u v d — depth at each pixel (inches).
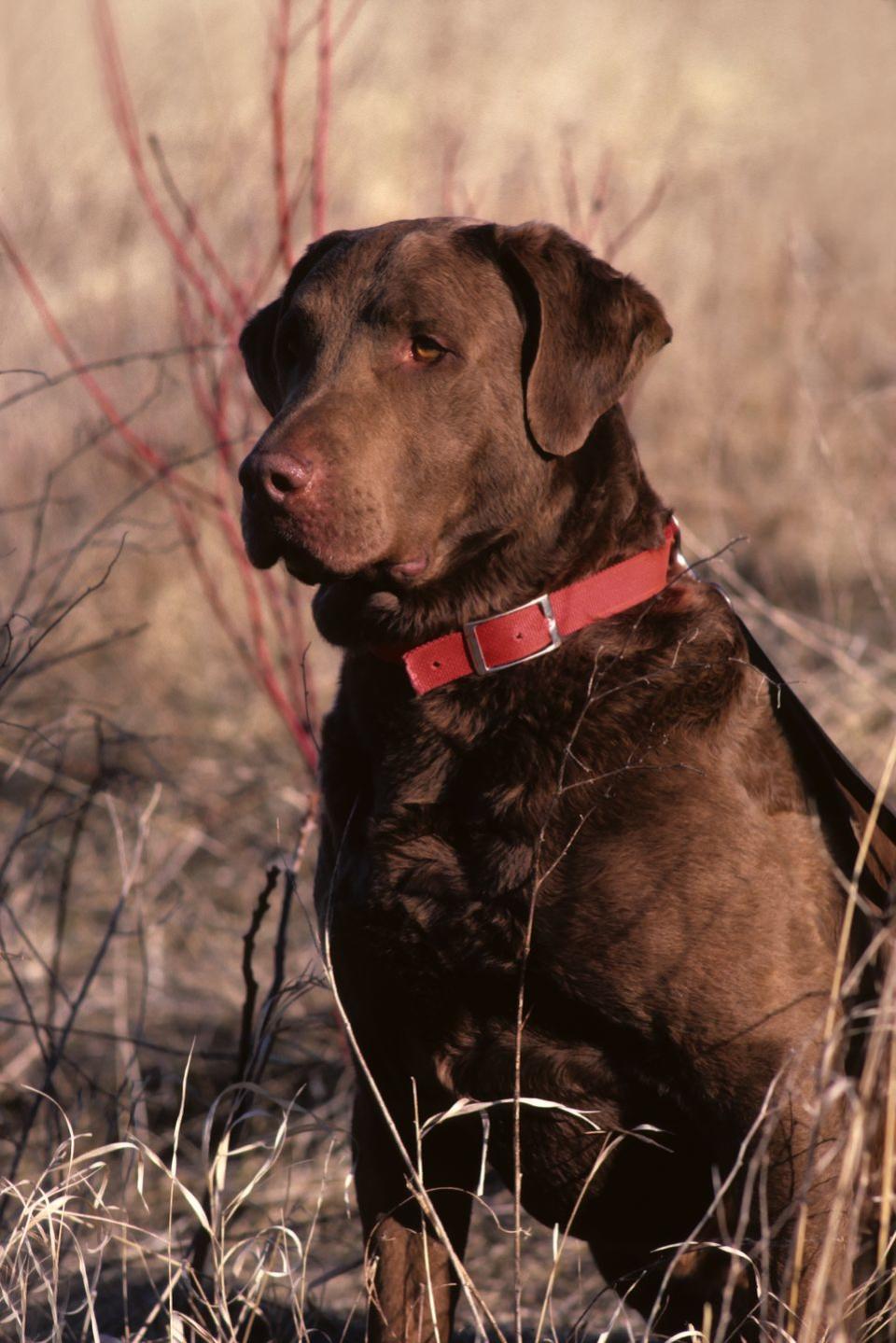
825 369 592.7
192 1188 314.7
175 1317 207.5
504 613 218.5
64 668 522.9
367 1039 226.4
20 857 398.3
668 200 749.9
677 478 575.8
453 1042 214.8
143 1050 356.8
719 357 627.5
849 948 215.2
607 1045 206.8
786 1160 197.3
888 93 871.7
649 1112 208.8
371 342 225.8
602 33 884.6
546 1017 208.2
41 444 567.5
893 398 555.2
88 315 582.2
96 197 619.8
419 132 655.8
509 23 788.6
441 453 224.4
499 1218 306.2
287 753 476.7
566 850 203.0
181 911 398.3
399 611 227.0
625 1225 221.1
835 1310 177.9
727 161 807.1
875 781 371.6
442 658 219.3
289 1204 304.8
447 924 209.3
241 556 347.3
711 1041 200.2
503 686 215.8
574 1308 277.3
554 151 712.4
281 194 328.5
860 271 689.6
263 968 383.9
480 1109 204.1
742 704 215.8
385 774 221.1
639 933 201.3
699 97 894.4
